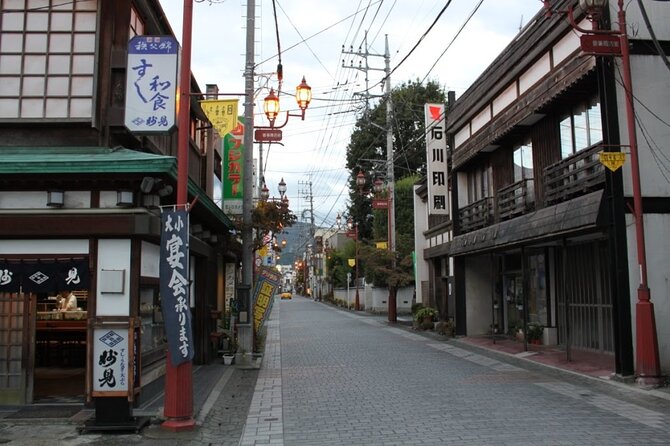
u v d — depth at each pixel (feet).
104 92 31.42
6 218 28.17
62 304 39.93
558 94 45.06
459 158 71.31
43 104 31.50
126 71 28.50
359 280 166.40
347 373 43.68
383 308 140.46
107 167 27.30
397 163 152.05
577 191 43.19
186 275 26.68
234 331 51.83
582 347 51.26
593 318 49.47
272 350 61.16
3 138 31.32
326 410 30.68
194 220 43.83
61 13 32.19
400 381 39.17
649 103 39.68
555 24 46.19
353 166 161.38
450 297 83.56
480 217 65.31
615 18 39.96
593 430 24.76
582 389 35.14
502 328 70.38
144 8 35.29
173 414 26.00
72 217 28.17
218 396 35.01
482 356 52.60
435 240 91.81
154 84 28.27
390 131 101.96
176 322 26.30
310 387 38.09
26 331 29.81
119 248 28.76
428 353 56.18
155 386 33.63
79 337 39.47
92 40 32.04
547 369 43.52
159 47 28.48
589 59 40.40
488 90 60.85
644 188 39.17
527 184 55.47
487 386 36.65
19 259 28.78
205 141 58.23
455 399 32.35
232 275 71.20
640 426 25.49
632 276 37.99
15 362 29.78
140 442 24.18
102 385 26.53
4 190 28.58
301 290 412.98
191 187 32.63
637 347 35.94
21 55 31.83
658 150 39.50
